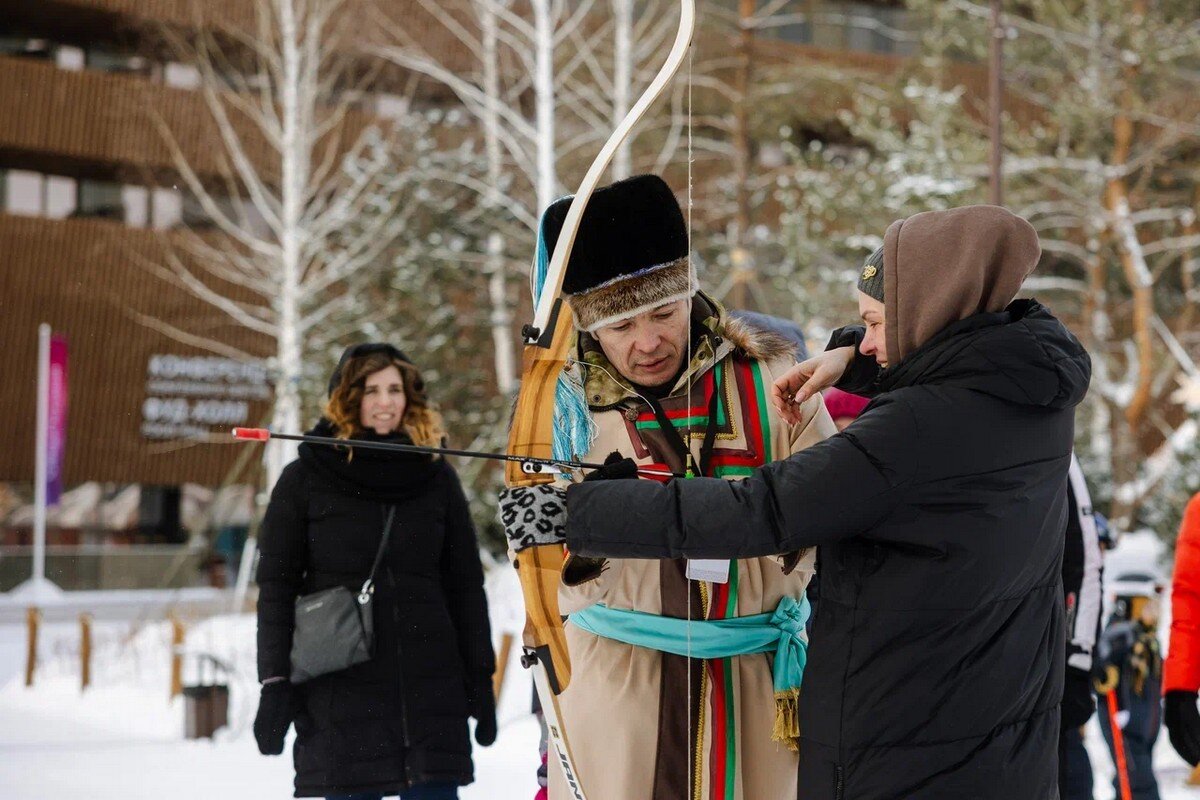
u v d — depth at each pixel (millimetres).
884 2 30750
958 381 2203
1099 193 21328
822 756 2244
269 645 3514
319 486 3633
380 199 20797
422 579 3637
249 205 27688
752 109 21172
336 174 24016
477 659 3752
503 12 19359
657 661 2533
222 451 27750
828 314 18438
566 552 2422
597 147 20812
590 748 2545
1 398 26750
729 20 22078
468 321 21391
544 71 18484
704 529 2156
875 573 2217
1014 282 2297
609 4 21891
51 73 25875
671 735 2506
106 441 27141
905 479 2154
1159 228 25344
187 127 26109
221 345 25328
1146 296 20750
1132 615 5656
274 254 20906
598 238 2510
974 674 2184
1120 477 20188
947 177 18422
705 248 19828
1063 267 24938
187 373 27406
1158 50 20062
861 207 18672
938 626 2184
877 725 2186
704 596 2527
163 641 12320
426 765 3500
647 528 2178
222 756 6699
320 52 23125
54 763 6473
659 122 19734
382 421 3688
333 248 23359
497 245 20938
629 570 2541
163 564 28453
